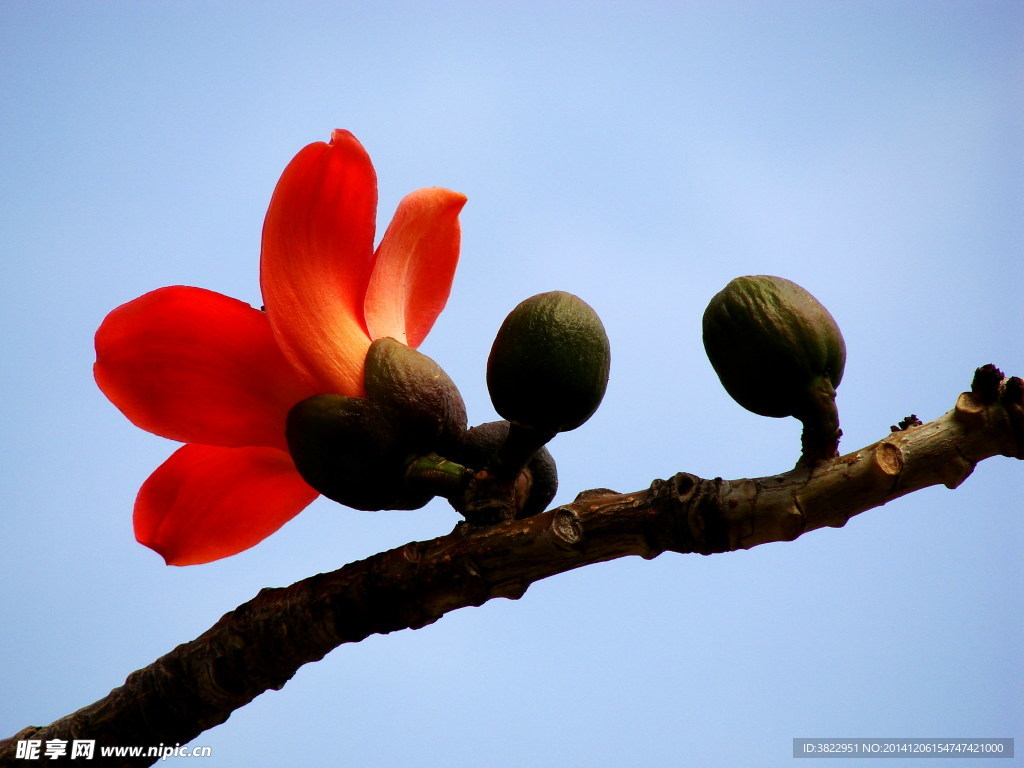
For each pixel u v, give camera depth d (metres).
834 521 0.93
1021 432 0.92
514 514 0.95
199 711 0.95
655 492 0.94
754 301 0.94
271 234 0.95
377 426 0.95
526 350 0.94
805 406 0.93
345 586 0.95
